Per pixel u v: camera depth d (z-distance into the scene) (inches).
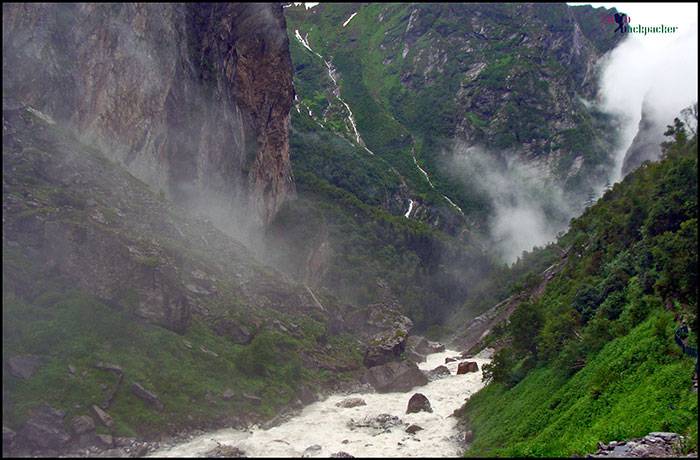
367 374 2420.0
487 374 2188.7
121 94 2760.8
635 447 1168.2
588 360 1727.4
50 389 1521.9
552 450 1348.4
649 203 2319.1
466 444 1691.7
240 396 1840.6
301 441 1657.2
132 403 1604.3
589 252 2883.9
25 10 2476.6
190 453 1496.1
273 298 2603.3
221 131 3425.2
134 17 2906.0
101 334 1740.9
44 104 2449.6
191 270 2253.9
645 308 1739.7
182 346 1881.2
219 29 3545.8
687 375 1309.1
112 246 1924.2
